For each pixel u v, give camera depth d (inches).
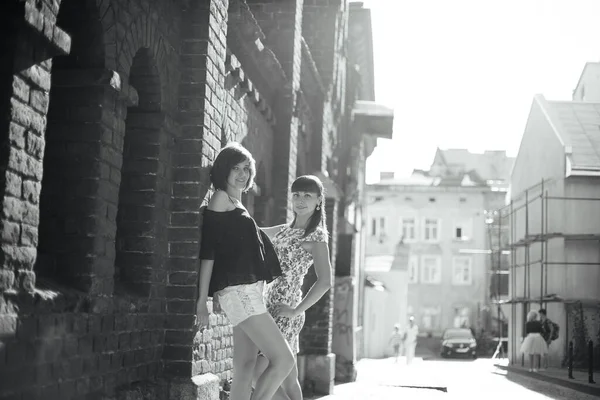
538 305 1080.8
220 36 299.6
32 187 172.2
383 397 554.9
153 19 252.8
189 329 270.2
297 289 236.5
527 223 1072.2
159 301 265.4
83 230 211.9
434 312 2329.0
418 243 2373.3
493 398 604.7
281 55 466.6
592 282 994.7
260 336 205.9
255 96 397.7
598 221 999.6
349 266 820.0
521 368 983.0
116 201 225.3
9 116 163.2
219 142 302.5
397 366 1157.1
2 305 161.5
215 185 219.0
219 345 315.6
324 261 233.5
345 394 573.3
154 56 254.5
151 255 259.4
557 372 903.1
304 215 238.8
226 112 348.5
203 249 209.9
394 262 1755.7
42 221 213.5
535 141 1131.3
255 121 415.5
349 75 807.1
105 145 217.2
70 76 214.2
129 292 246.8
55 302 186.1
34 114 172.1
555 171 1040.8
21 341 169.8
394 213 2396.7
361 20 878.4
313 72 543.8
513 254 1221.1
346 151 797.2
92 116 214.7
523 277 1163.3
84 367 205.3
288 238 235.9
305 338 575.5
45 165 214.8
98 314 213.5
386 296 1689.2
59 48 176.1
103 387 218.5
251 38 367.6
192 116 279.1
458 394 634.2
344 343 719.1
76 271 210.4
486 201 2356.1
